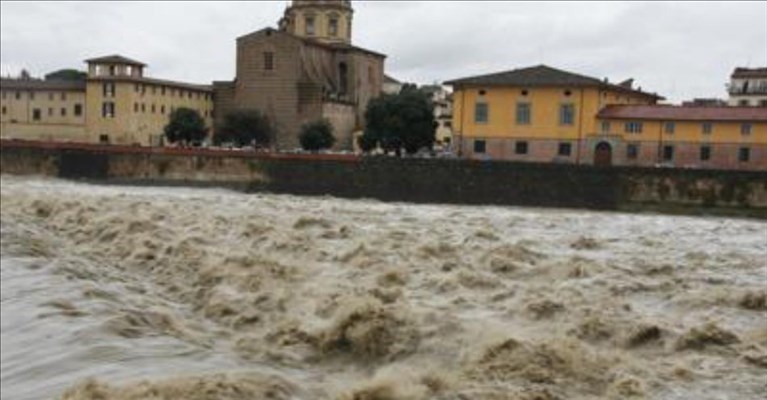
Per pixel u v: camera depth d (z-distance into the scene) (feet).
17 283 69.87
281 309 60.80
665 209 192.13
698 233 116.26
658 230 122.83
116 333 51.49
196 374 41.65
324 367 48.01
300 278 71.31
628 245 94.73
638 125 221.66
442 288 64.18
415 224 120.16
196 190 246.06
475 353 45.47
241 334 55.98
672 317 53.78
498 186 219.00
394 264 73.72
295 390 40.09
